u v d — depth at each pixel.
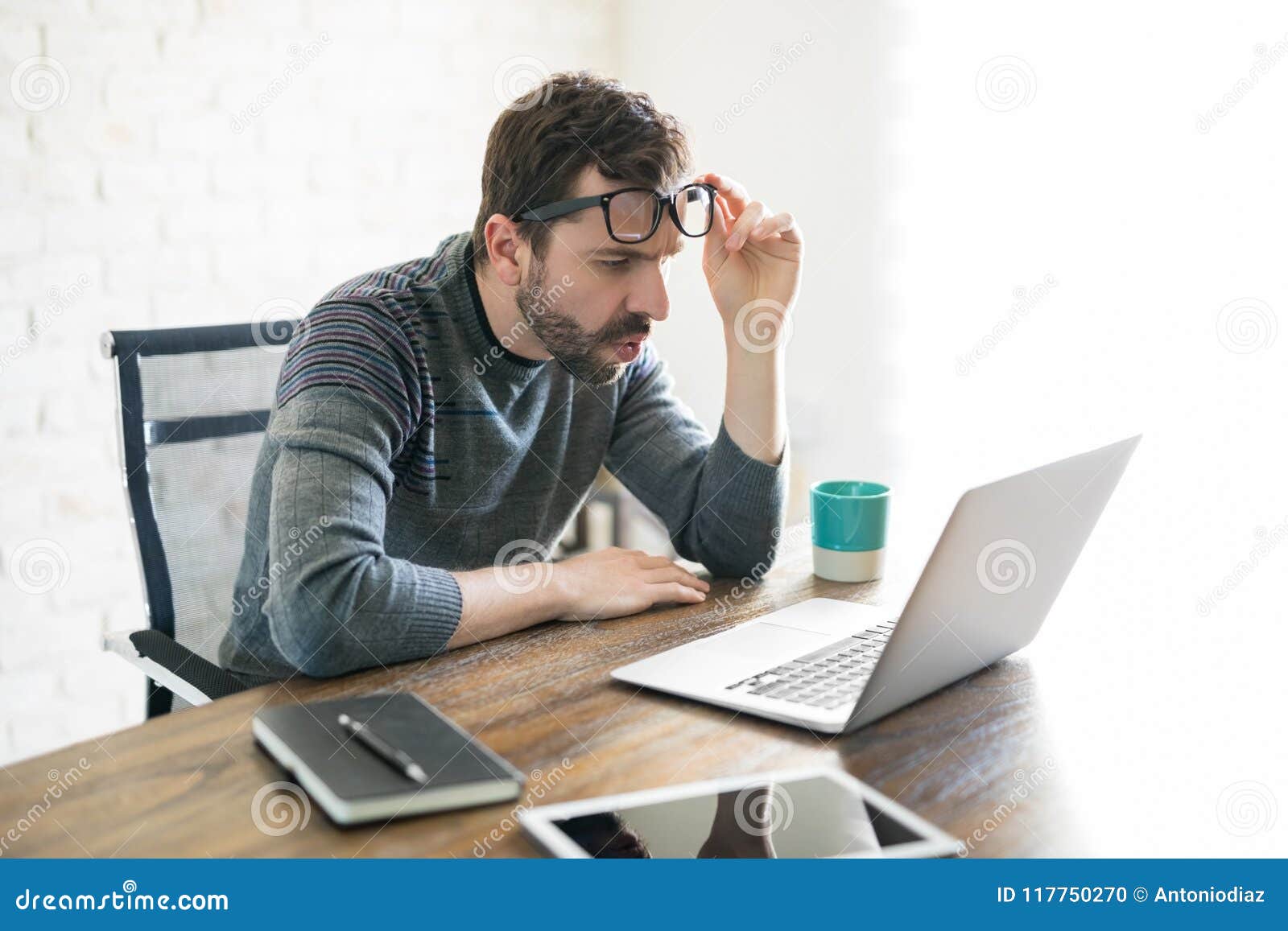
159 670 1.17
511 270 1.22
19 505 1.98
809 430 2.55
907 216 2.26
